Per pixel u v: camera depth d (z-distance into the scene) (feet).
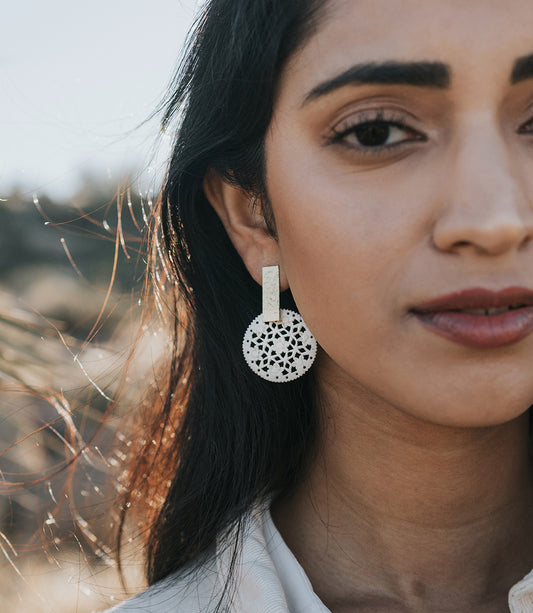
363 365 4.47
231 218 5.26
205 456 5.73
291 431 5.42
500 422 4.16
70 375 7.88
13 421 8.16
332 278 4.49
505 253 4.00
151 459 6.72
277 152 4.69
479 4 4.13
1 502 8.28
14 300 8.46
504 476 4.85
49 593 8.03
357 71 4.26
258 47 4.75
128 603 5.61
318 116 4.48
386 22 4.23
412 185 4.28
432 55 4.12
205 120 5.24
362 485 4.95
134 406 7.42
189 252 5.63
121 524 6.83
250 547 5.01
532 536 4.97
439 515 4.82
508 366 4.10
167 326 6.83
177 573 5.65
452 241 4.03
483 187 4.01
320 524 5.15
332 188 4.46
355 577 4.98
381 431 4.82
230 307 5.60
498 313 4.09
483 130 4.14
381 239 4.30
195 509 5.66
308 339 5.14
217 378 5.70
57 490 8.20
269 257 5.15
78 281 9.16
